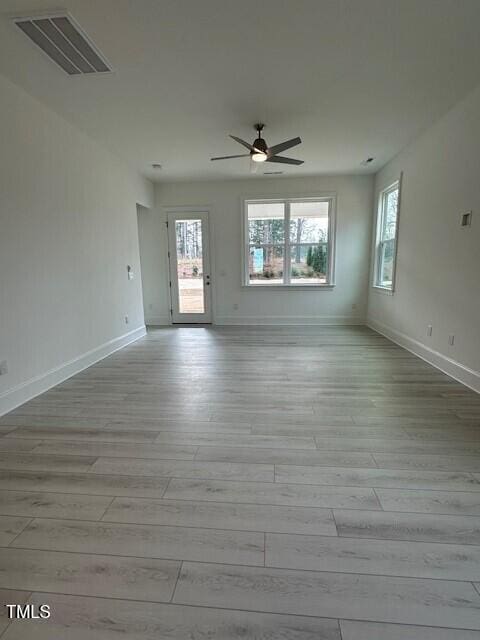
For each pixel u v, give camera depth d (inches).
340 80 119.0
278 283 266.8
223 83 119.6
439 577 52.9
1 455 87.2
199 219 261.3
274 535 61.1
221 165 214.4
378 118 150.6
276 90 125.1
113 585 52.3
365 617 47.3
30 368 125.3
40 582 53.0
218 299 270.2
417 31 94.0
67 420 106.6
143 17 86.7
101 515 66.5
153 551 58.2
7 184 114.0
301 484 74.8
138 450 89.0
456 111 138.5
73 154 152.3
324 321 265.3
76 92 123.6
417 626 46.1
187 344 208.1
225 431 98.5
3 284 112.7
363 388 131.2
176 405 117.2
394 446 89.5
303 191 248.8
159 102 132.0
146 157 196.9
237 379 143.0
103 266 180.1
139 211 263.1
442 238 151.2
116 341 194.5
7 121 113.7
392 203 218.4
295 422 103.5
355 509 67.2
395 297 205.5
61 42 95.9
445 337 149.6
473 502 68.8
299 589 51.2
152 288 272.7
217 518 65.3
